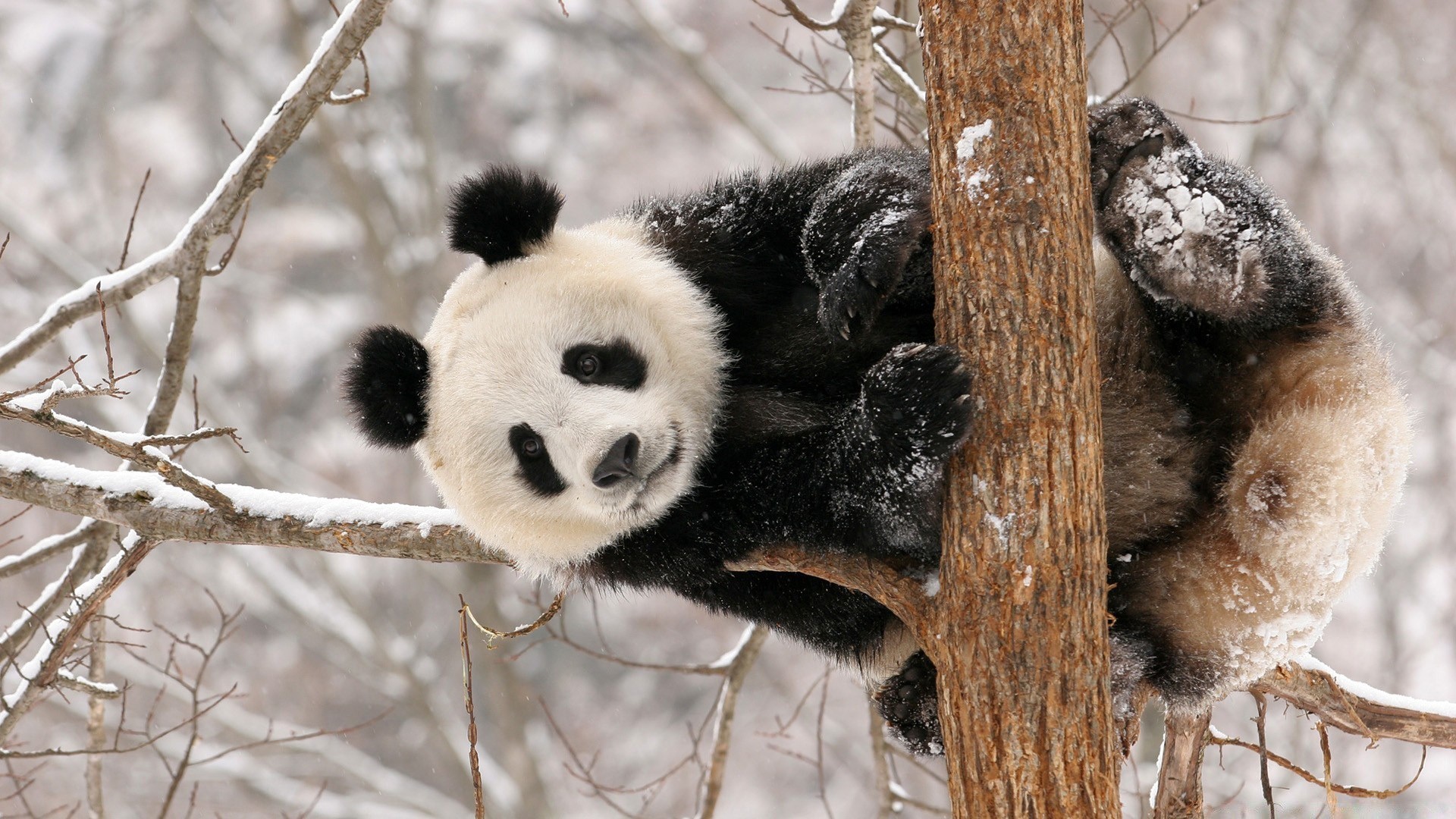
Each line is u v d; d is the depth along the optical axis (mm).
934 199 7051
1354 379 8789
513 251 9234
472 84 39656
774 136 28734
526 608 33844
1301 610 8648
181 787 28438
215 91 39875
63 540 10836
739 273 9547
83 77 39500
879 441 7547
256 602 32219
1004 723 6559
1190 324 8867
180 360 10734
